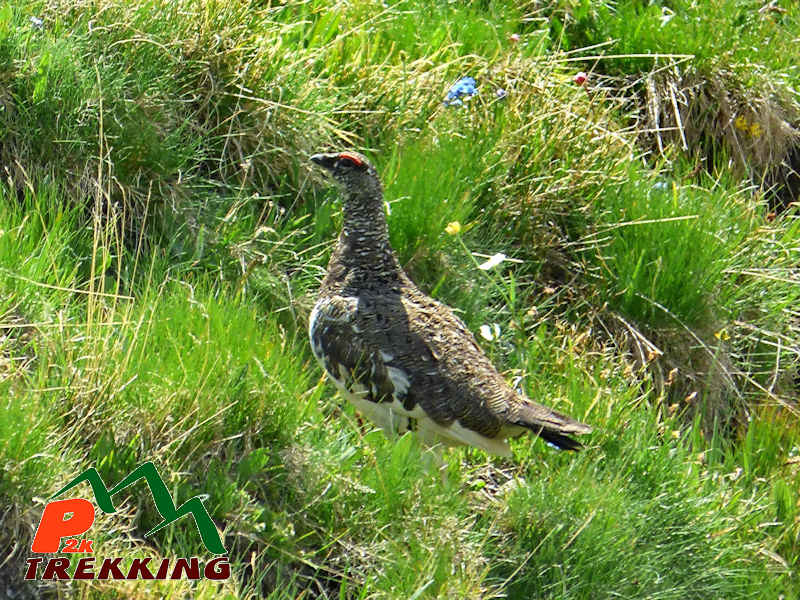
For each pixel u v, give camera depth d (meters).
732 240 12.45
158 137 10.46
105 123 10.13
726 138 14.41
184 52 11.02
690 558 9.25
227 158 11.03
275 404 8.52
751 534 9.92
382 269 9.27
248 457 8.28
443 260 10.77
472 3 14.46
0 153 9.91
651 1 15.33
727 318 12.02
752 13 15.72
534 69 12.80
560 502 8.98
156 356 8.42
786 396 12.23
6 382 7.79
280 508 8.31
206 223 10.30
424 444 8.93
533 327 11.09
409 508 8.47
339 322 8.93
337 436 8.90
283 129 11.08
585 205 11.90
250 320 9.17
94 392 7.93
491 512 8.96
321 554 8.25
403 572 7.95
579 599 8.57
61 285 8.98
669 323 11.65
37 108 9.94
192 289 9.29
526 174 11.80
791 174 14.89
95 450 7.81
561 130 12.11
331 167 9.22
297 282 10.24
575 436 8.71
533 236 11.70
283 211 10.70
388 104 11.87
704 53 14.47
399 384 8.65
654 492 9.64
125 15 10.83
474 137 11.67
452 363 8.66
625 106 14.26
